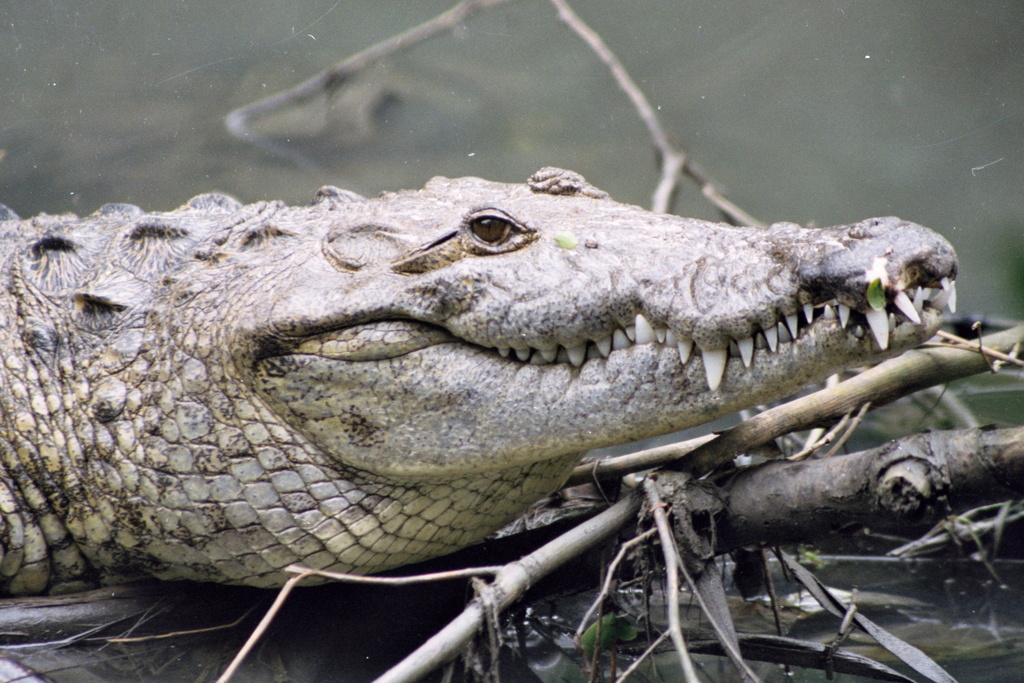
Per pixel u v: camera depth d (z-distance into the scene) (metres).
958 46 19.66
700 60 21.39
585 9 22.02
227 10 19.77
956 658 5.95
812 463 5.64
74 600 6.27
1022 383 9.76
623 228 5.61
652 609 6.73
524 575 5.16
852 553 8.23
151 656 6.01
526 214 5.65
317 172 17.39
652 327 5.20
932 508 5.16
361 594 6.41
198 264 6.47
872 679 5.56
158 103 18.41
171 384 5.94
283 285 5.78
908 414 9.83
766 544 5.81
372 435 5.64
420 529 5.96
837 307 4.82
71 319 6.51
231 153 17.48
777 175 16.69
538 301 5.30
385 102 19.88
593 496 6.77
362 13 21.23
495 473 5.85
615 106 20.23
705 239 5.36
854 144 17.48
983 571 7.72
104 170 16.19
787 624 6.71
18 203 14.84
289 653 6.06
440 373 5.52
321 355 5.55
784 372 4.95
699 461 5.93
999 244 11.43
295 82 19.50
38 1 17.78
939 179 15.65
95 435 6.12
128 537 6.14
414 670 4.69
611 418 5.31
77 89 18.16
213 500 5.86
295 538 5.84
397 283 5.51
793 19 21.38
